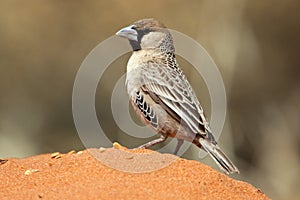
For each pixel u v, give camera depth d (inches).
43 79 751.7
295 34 784.3
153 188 262.8
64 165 287.3
